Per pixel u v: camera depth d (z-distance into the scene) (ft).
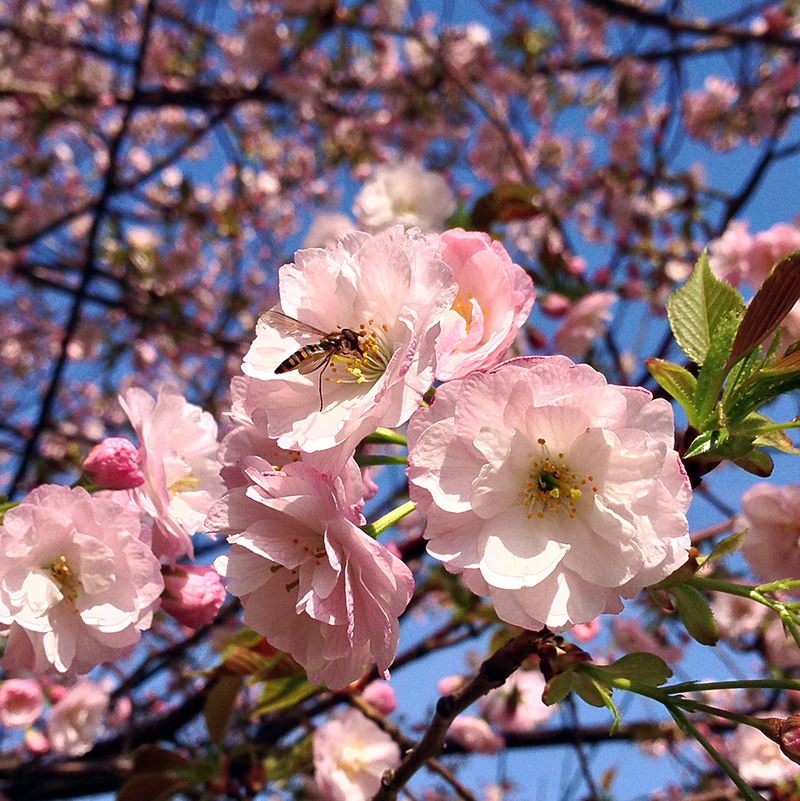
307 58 2.50
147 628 0.58
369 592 0.47
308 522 0.47
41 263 2.48
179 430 0.68
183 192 2.44
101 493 0.61
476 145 2.65
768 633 1.25
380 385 0.46
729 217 1.74
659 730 1.45
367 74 2.77
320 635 0.50
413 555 1.09
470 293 0.54
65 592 0.57
